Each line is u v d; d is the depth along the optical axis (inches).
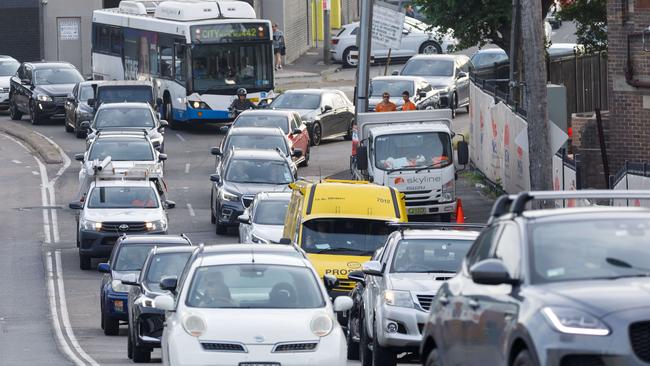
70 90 5610.2
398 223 1961.1
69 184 4303.6
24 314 2746.1
